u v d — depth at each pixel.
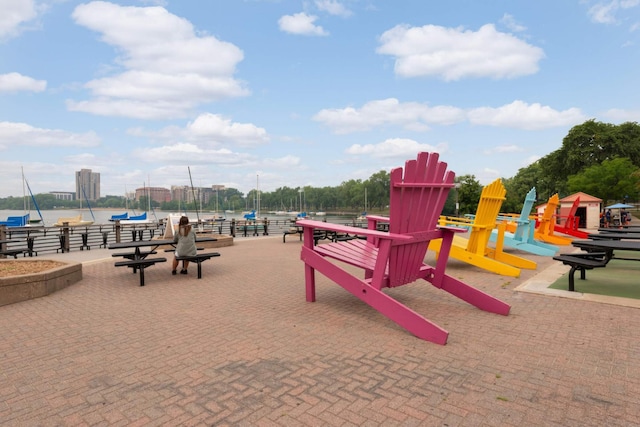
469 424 2.55
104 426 2.57
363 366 3.49
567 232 17.34
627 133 48.41
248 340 4.20
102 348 4.00
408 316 4.32
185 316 5.13
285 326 4.67
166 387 3.12
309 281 5.81
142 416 2.69
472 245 8.66
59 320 4.98
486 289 6.66
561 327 4.53
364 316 5.06
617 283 7.01
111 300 6.02
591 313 5.10
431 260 10.39
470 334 4.32
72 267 7.25
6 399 2.95
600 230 9.91
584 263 6.04
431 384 3.13
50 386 3.16
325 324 4.73
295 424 2.56
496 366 3.47
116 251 13.05
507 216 21.53
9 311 5.41
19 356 3.81
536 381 3.17
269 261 10.30
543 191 69.25
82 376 3.35
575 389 3.02
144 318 5.05
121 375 3.36
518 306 5.50
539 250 11.23
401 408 2.76
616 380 3.17
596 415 2.64
